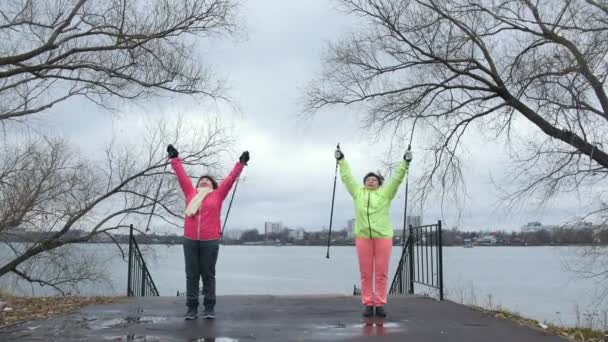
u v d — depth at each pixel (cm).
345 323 650
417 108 1541
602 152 1198
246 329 609
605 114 1102
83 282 1681
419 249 1045
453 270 4697
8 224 1514
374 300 711
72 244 1681
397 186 712
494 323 651
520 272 4328
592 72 1024
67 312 750
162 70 1523
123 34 1374
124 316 711
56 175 1625
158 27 1446
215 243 682
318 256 11800
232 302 848
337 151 732
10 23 1372
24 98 1566
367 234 704
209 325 638
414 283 1081
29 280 1605
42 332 598
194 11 1448
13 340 555
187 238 679
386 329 610
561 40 1127
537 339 556
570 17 1126
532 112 1319
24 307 827
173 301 874
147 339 556
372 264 713
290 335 575
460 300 950
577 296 1645
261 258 10650
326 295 946
